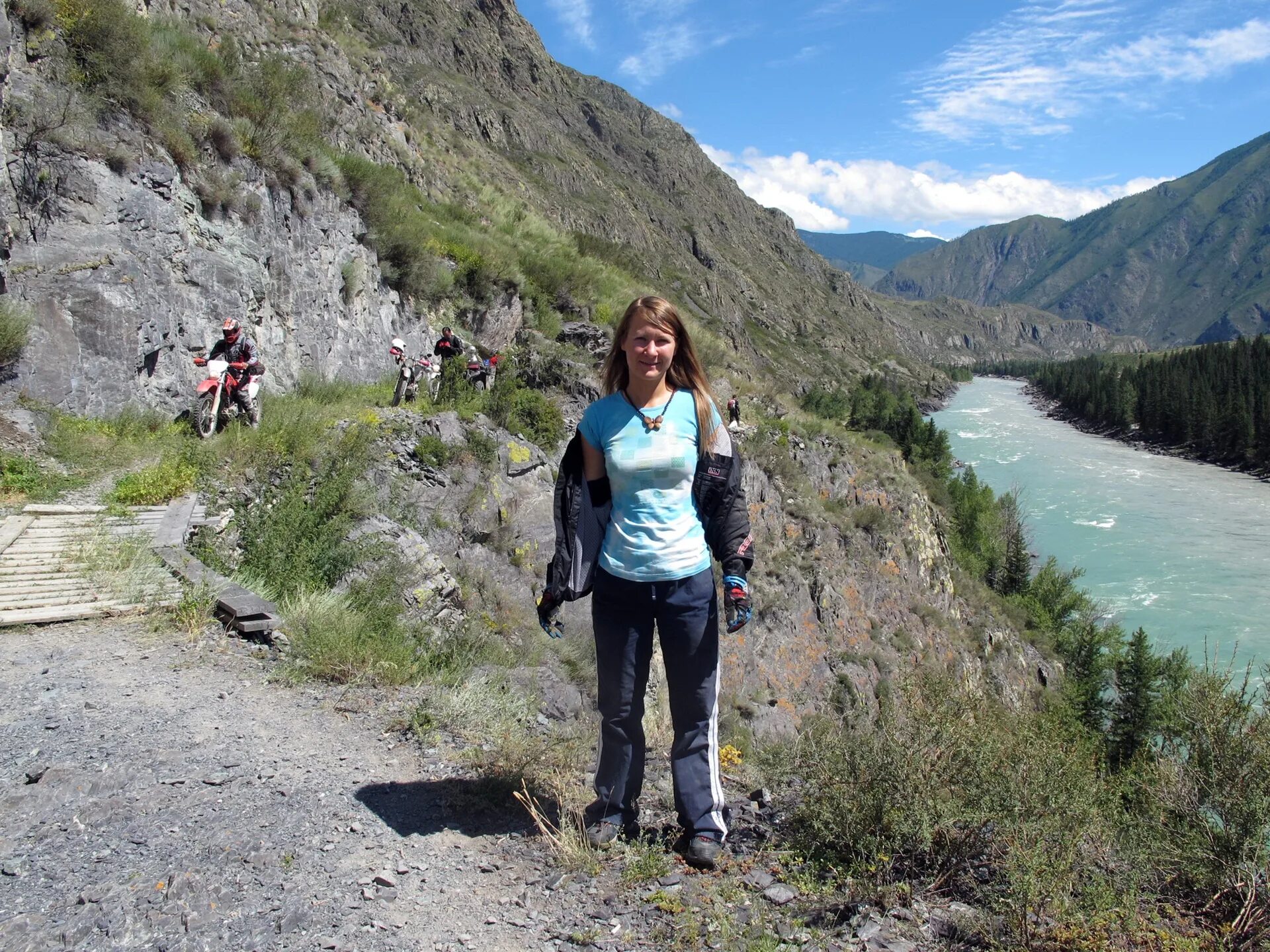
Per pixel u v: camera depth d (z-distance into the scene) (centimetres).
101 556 621
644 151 16862
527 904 276
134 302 1030
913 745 343
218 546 721
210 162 1238
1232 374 10175
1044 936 275
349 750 399
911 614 2666
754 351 10588
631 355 303
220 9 1959
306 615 588
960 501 5106
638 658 314
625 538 306
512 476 1163
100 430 951
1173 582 4306
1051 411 13462
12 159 927
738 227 18138
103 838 293
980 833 330
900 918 284
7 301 903
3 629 513
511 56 14838
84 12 1023
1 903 252
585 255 3734
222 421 1039
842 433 3297
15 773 339
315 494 880
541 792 369
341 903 265
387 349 1733
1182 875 329
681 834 329
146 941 238
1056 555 4847
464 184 3322
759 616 2011
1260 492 6631
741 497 320
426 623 756
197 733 396
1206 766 356
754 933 263
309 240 1472
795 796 400
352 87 2620
